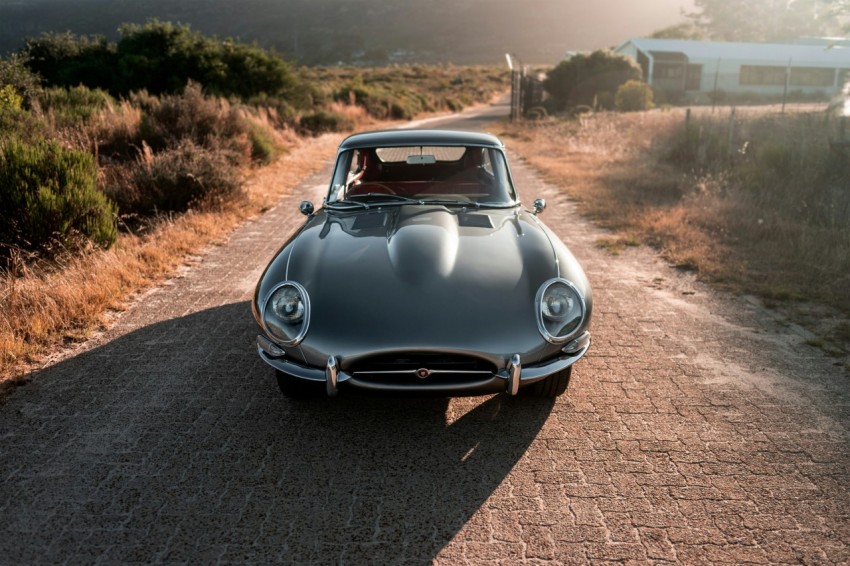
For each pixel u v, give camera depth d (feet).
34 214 21.08
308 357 10.61
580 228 27.61
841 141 32.91
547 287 11.00
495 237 12.59
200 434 11.47
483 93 213.87
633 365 14.20
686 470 10.25
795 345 15.11
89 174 26.00
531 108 119.75
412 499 9.62
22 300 16.90
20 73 47.75
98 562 8.33
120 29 92.12
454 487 9.90
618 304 18.20
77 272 19.39
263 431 11.58
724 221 25.96
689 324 16.58
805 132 42.75
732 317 17.01
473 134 15.65
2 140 25.96
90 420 11.99
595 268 21.74
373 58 625.00
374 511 9.34
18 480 10.11
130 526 9.03
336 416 12.12
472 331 10.32
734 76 150.00
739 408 12.21
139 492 9.80
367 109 115.24
